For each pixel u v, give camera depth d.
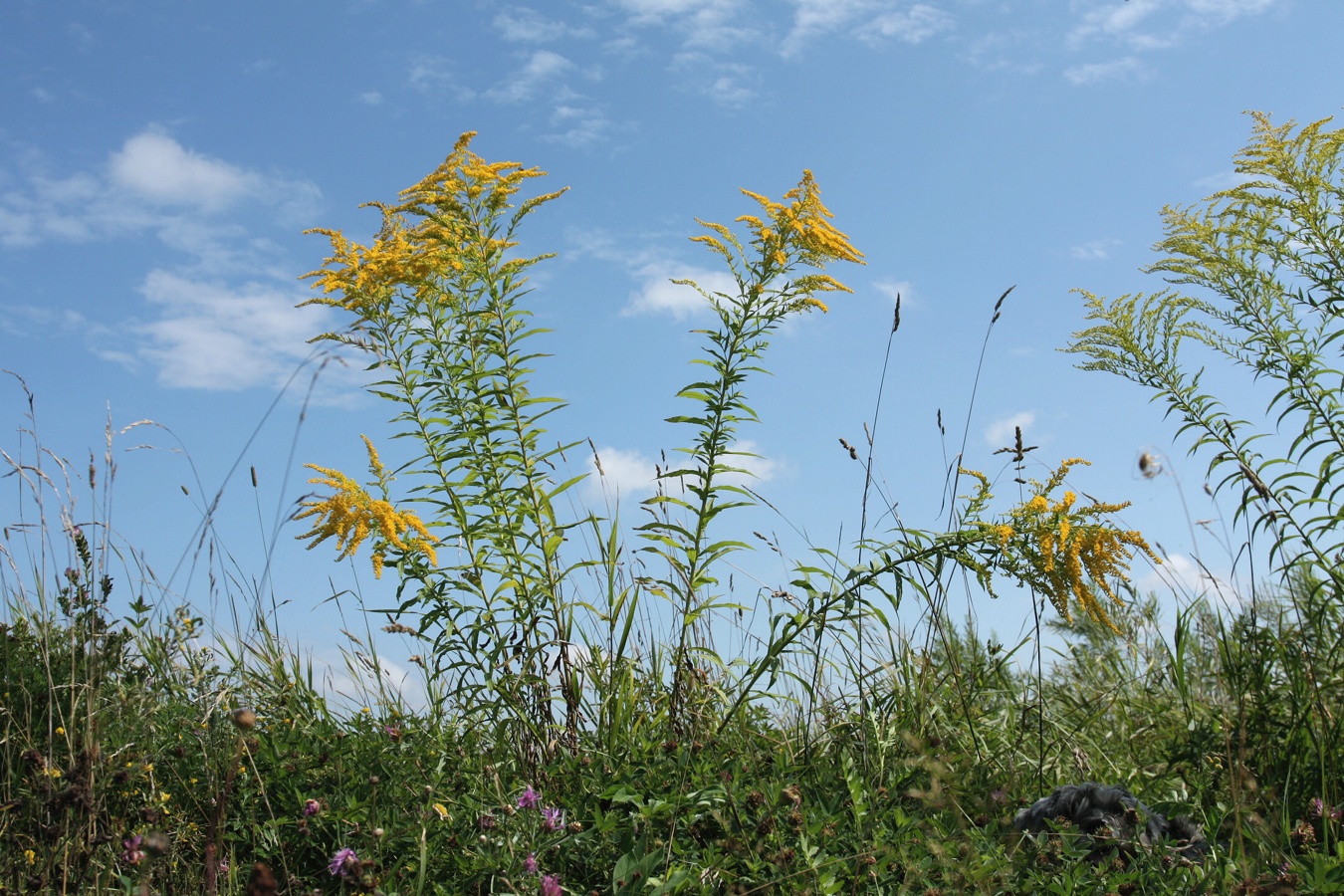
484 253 2.28
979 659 2.53
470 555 2.31
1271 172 2.26
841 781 1.95
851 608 2.09
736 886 1.62
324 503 2.10
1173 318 2.39
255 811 1.82
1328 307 2.22
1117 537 1.88
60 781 1.79
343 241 2.35
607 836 1.75
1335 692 2.10
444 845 1.75
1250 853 1.72
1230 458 2.31
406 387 2.31
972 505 2.03
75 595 2.06
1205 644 2.72
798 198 2.25
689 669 2.28
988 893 1.56
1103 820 1.77
